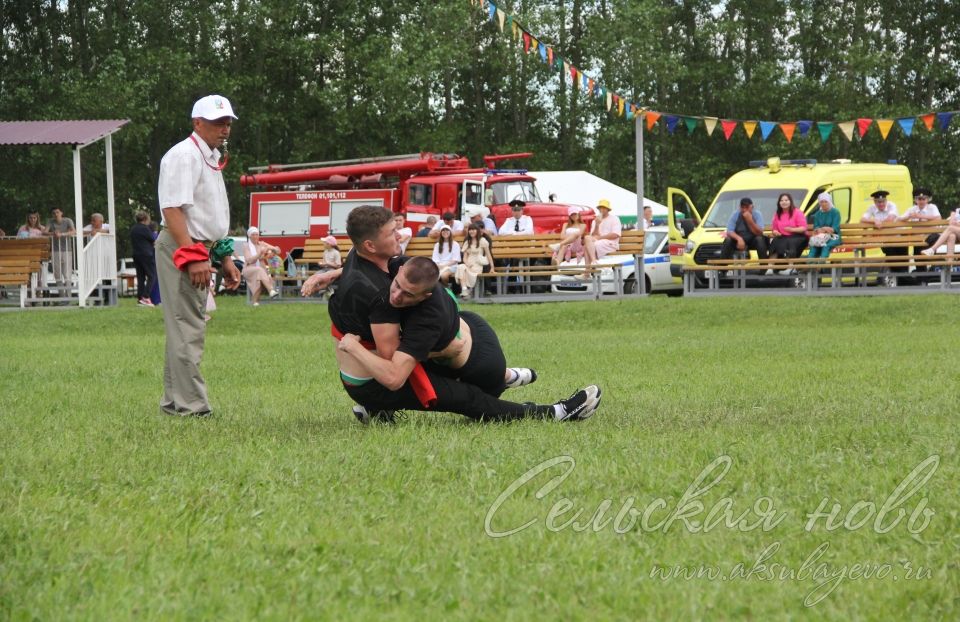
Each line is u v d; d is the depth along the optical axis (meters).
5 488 10.25
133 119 87.94
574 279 48.31
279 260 54.09
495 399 14.35
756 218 46.81
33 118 88.62
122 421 14.99
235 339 35.47
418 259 13.20
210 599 7.04
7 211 91.88
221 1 97.12
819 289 43.62
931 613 6.77
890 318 38.06
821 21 106.62
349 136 101.94
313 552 8.05
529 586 7.20
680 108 108.25
